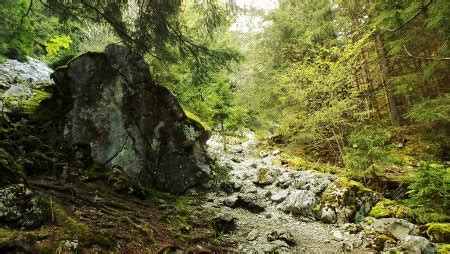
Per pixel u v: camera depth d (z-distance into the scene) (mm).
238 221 7582
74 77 8086
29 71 12102
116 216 5438
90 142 7598
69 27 9102
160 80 12578
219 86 15688
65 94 8141
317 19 16047
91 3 7863
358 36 13992
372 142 9648
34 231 3982
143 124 8328
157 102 8805
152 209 6664
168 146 8820
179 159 8977
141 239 5070
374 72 16281
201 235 6098
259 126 21109
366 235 7375
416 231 7023
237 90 19406
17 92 8562
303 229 7812
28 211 4109
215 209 8070
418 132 14727
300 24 16344
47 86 9422
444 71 12297
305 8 16641
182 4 8906
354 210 8414
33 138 6734
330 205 8633
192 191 8930
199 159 9781
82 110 7812
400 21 6996
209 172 9812
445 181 7652
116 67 8266
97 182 6699
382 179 10242
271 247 6207
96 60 8219
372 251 6641
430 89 15781
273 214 8555
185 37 8781
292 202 8836
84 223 4707
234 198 8703
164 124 8852
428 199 8078
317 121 13023
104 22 8516
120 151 7797
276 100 16547
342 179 9500
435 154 13039
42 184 5309
